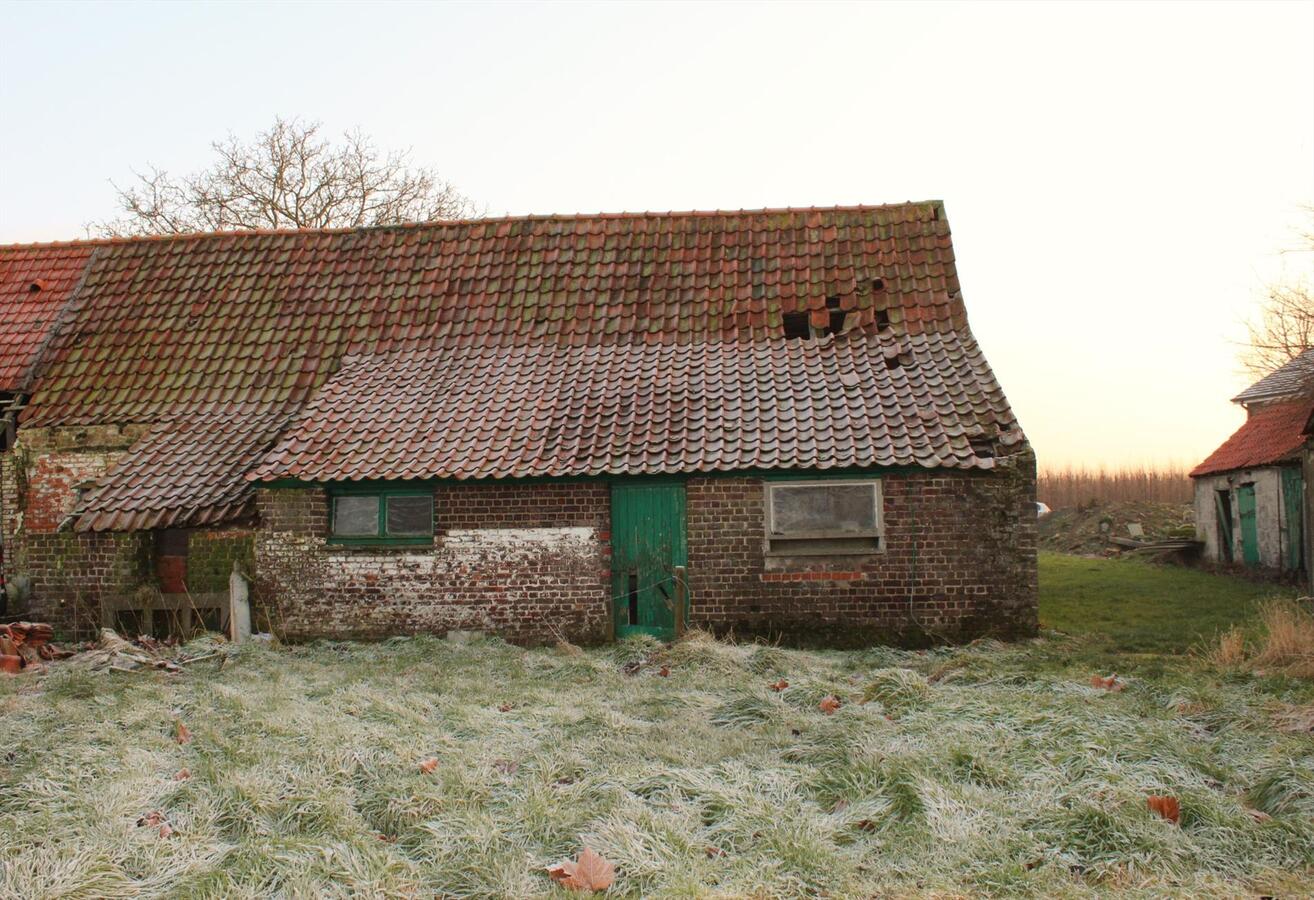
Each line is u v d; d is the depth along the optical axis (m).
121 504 15.69
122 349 18.89
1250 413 29.52
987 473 14.38
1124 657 12.89
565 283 18.98
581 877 5.57
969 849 5.83
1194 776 7.06
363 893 5.36
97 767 7.67
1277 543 24.19
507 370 17.27
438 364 17.64
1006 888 5.39
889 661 12.95
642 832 6.07
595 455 14.91
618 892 5.46
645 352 17.41
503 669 12.53
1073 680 10.83
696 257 19.09
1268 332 28.97
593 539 14.95
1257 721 8.59
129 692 10.92
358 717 9.62
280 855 5.63
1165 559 29.62
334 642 14.94
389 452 15.34
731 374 16.55
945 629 14.33
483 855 5.86
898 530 14.45
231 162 35.81
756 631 14.57
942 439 14.43
